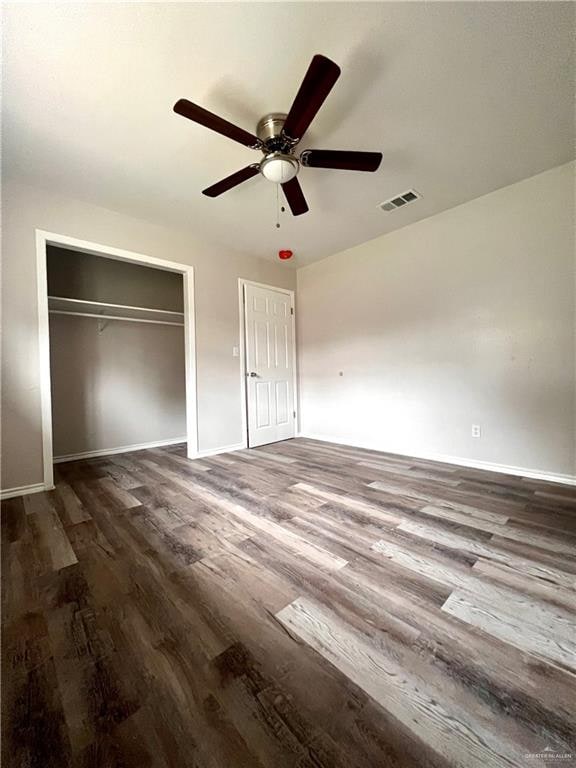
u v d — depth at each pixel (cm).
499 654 96
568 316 233
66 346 345
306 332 433
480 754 70
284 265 423
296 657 96
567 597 119
